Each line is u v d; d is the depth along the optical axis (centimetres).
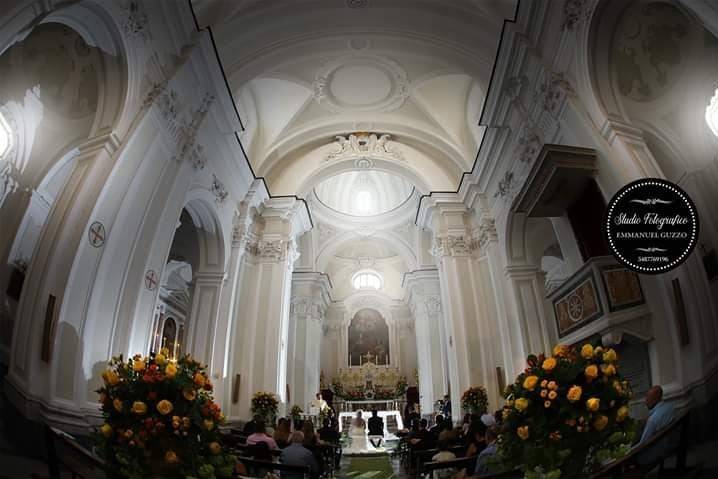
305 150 1375
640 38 613
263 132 1259
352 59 1096
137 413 308
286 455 532
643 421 530
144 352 683
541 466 273
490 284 1164
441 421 908
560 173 628
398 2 925
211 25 825
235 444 604
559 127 724
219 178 980
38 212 750
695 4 436
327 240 1934
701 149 638
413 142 1377
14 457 402
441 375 1619
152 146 693
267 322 1152
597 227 647
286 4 900
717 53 577
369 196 1994
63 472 420
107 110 627
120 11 586
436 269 1759
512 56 793
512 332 995
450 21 924
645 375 557
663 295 527
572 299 627
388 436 1584
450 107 1234
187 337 961
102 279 599
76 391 541
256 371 1107
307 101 1234
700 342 484
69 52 616
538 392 285
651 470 330
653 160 580
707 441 406
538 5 704
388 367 2209
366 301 2341
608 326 538
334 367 2228
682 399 492
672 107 647
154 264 714
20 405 471
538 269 1013
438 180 1313
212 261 1019
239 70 933
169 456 302
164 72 709
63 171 723
